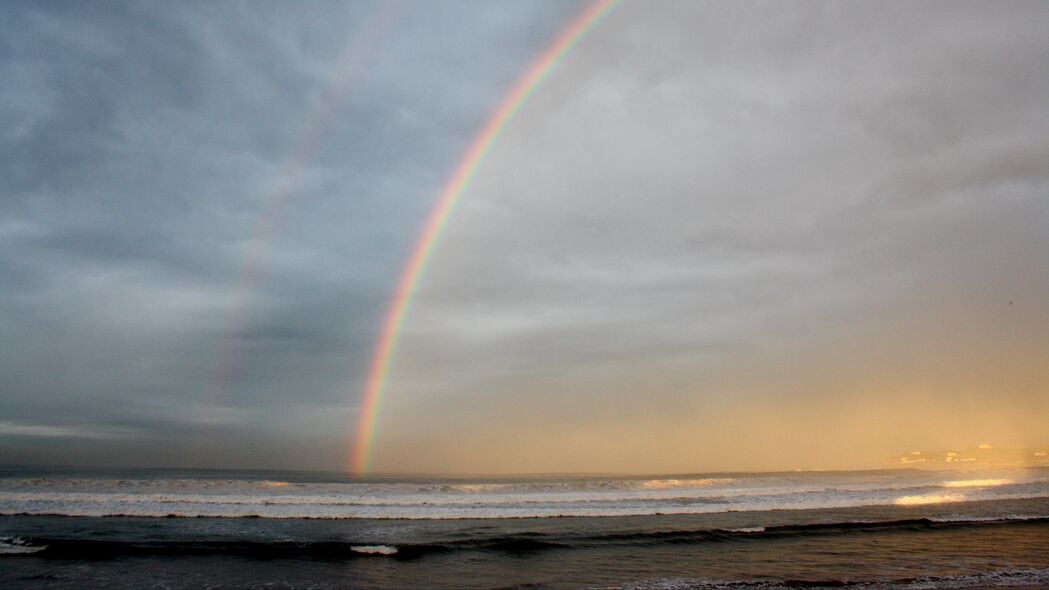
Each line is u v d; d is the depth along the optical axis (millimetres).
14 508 28375
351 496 34344
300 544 20719
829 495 39156
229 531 23469
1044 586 15641
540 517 28781
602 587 15508
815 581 16172
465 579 16375
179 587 15398
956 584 15836
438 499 33875
